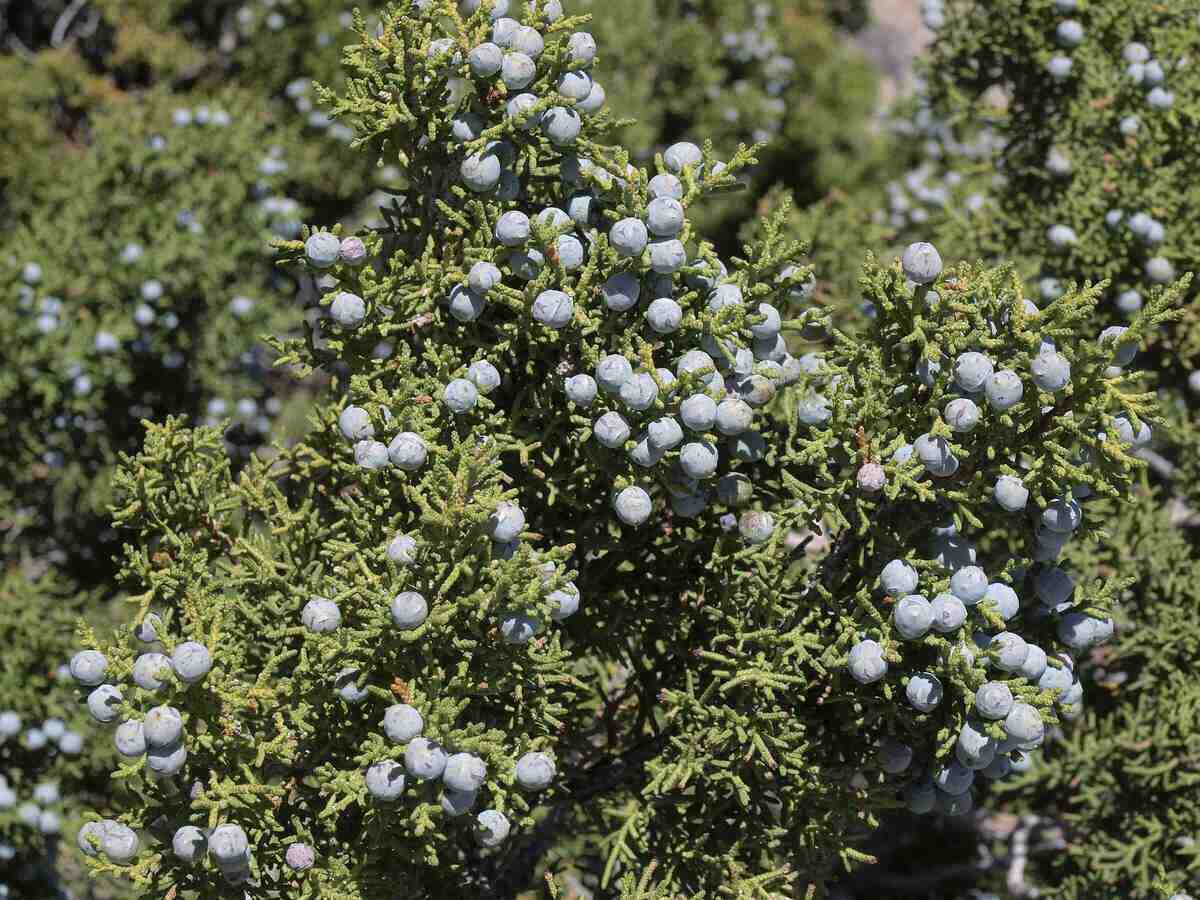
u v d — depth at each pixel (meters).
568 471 2.91
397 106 2.73
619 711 3.45
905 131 10.21
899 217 6.74
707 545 3.02
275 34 8.18
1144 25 4.37
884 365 2.72
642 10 9.00
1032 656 2.49
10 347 5.55
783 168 10.43
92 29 9.32
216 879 2.59
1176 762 3.78
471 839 3.37
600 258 2.65
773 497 3.01
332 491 3.19
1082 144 4.55
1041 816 4.53
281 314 6.34
